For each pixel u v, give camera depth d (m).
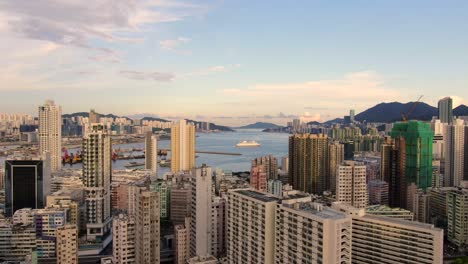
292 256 188.12
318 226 169.75
